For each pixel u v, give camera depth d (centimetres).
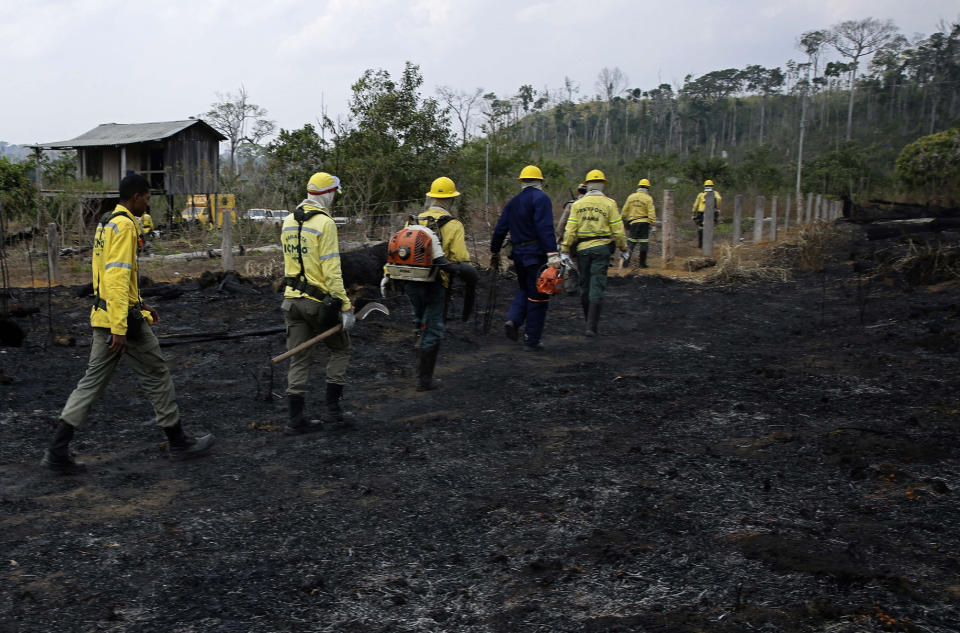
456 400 570
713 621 250
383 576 291
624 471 402
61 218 1588
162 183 2841
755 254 1650
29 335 782
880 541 305
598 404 542
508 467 416
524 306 762
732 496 362
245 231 1683
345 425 504
